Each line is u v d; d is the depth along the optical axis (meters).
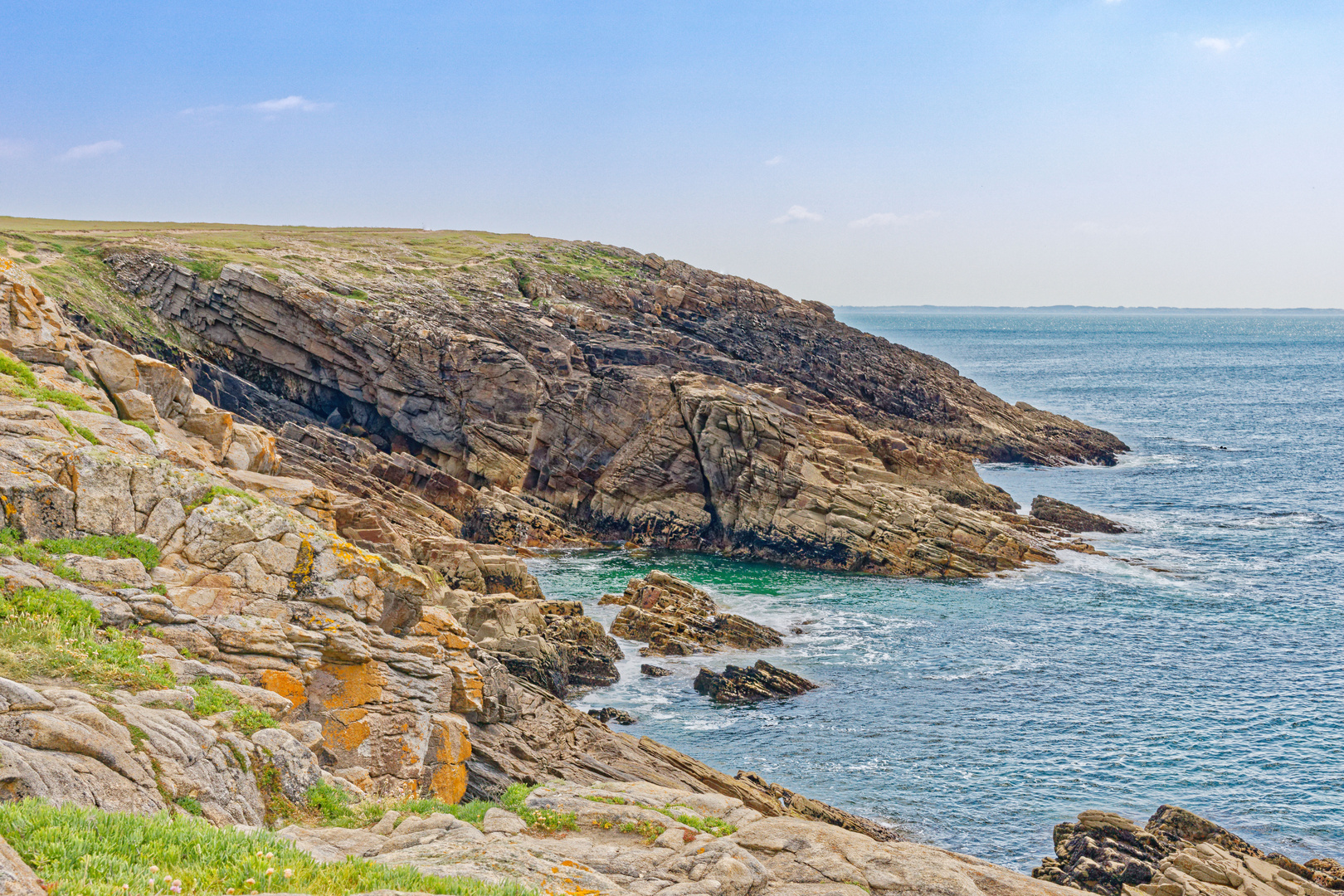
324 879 11.10
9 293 31.06
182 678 17.47
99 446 22.17
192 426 34.78
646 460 73.56
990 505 78.50
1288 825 32.75
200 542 21.17
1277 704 42.81
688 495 73.12
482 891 11.47
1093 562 67.06
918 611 56.81
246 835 11.66
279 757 16.09
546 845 14.73
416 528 53.72
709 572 65.62
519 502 72.38
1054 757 37.91
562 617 47.78
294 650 20.53
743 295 117.56
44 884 9.09
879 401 108.31
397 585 23.52
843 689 44.84
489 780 26.08
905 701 43.38
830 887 14.01
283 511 22.58
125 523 20.86
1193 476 99.56
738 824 16.75
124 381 32.34
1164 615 55.50
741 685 43.66
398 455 68.00
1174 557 68.12
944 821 33.03
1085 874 28.09
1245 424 139.75
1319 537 73.25
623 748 32.53
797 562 68.06
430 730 22.67
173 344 73.12
